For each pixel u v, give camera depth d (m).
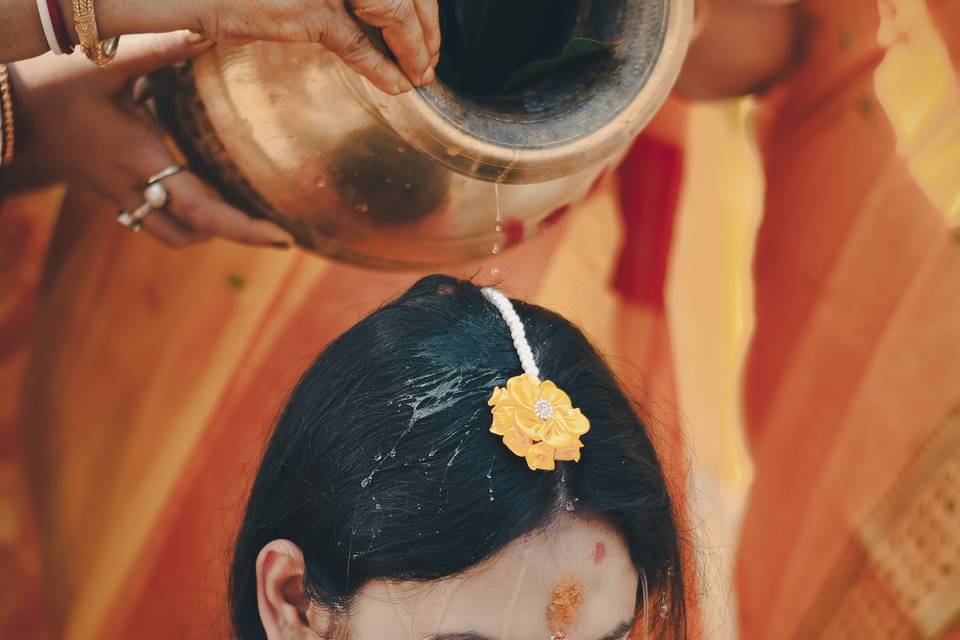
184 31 0.91
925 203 1.72
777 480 1.83
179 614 1.82
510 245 0.99
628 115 0.82
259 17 0.80
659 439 1.06
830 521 1.81
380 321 0.86
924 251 1.73
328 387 0.85
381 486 0.78
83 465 1.80
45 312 1.75
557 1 0.88
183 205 1.05
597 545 0.79
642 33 0.83
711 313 1.86
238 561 0.95
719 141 1.81
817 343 1.82
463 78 0.88
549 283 1.84
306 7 0.78
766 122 1.80
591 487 0.79
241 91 0.91
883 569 1.77
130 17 0.83
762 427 1.84
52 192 1.69
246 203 1.00
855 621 1.80
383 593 0.77
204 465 1.82
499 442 0.76
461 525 0.75
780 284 1.83
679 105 1.79
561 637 0.77
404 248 0.97
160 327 1.79
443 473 0.76
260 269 1.79
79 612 1.81
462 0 0.87
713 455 1.85
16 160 1.23
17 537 1.79
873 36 1.72
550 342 0.85
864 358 1.78
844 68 1.75
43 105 1.01
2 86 0.99
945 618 1.71
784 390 1.83
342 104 0.87
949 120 1.68
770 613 1.81
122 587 1.82
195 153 0.98
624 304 1.86
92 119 1.02
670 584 0.92
